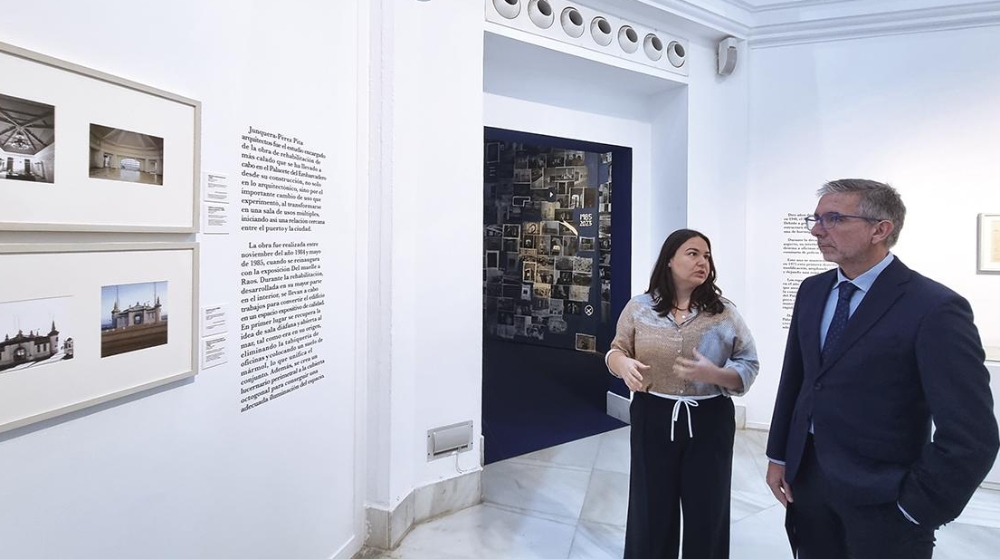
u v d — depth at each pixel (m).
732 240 4.01
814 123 3.84
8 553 1.11
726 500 1.90
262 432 1.82
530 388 5.28
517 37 3.05
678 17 3.59
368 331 2.41
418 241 2.56
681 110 3.95
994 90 3.47
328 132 2.10
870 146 3.72
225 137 1.62
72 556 1.24
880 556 1.36
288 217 1.90
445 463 2.77
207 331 1.57
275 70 1.81
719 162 4.04
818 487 1.55
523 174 7.30
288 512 1.95
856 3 3.62
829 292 1.59
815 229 1.50
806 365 1.58
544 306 7.20
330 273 2.15
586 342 6.77
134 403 1.37
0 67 1.04
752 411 4.06
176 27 1.44
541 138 3.74
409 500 2.58
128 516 1.37
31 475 1.15
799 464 1.59
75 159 1.17
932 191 3.60
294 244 1.93
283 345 1.90
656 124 4.17
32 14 1.10
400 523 2.50
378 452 2.43
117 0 1.28
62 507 1.21
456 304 2.74
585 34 3.35
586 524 2.70
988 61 3.47
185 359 1.48
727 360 1.92
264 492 1.83
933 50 3.57
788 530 1.72
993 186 3.48
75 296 1.20
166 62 1.41
